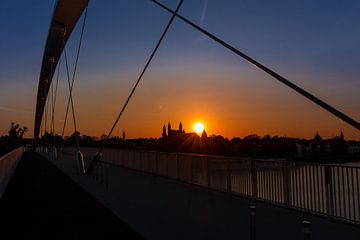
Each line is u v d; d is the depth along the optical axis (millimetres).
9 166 22000
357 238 7121
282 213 9461
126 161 27547
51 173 25672
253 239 5777
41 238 7953
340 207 8219
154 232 8141
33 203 12719
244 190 11805
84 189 16391
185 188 14969
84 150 44969
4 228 8906
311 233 7539
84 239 7770
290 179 9781
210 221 8984
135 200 12719
